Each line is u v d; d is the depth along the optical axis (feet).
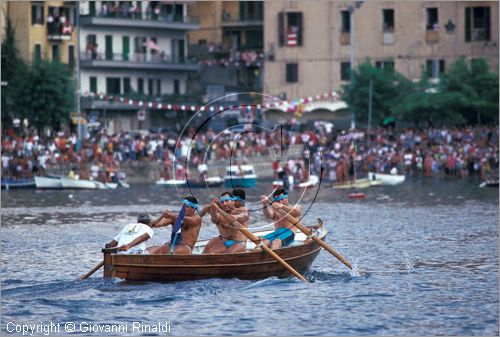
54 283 409.69
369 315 364.79
